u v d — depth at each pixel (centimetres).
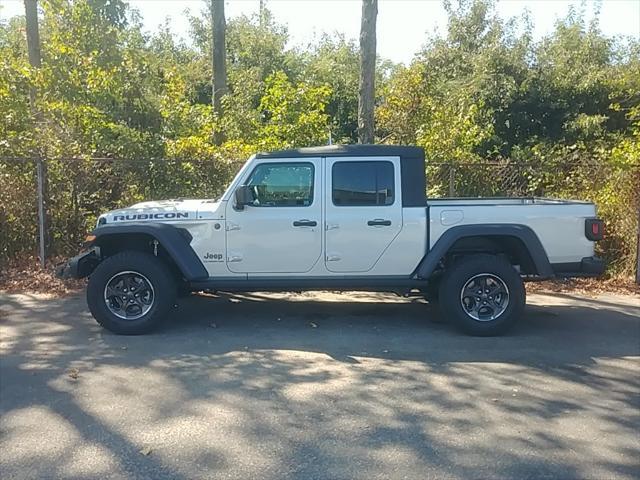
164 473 377
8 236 1023
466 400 504
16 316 765
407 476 377
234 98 1588
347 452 407
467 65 2231
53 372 562
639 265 961
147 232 687
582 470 387
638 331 720
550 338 690
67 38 1277
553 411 482
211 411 474
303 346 653
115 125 1152
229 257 700
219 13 1648
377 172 697
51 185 1024
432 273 704
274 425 449
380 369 580
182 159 1049
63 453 402
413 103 1435
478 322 691
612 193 1009
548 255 694
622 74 2023
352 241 696
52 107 1133
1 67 1145
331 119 2434
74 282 932
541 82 1919
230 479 371
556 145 1639
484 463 395
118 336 685
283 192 701
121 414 466
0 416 462
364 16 1089
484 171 1074
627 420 466
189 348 642
